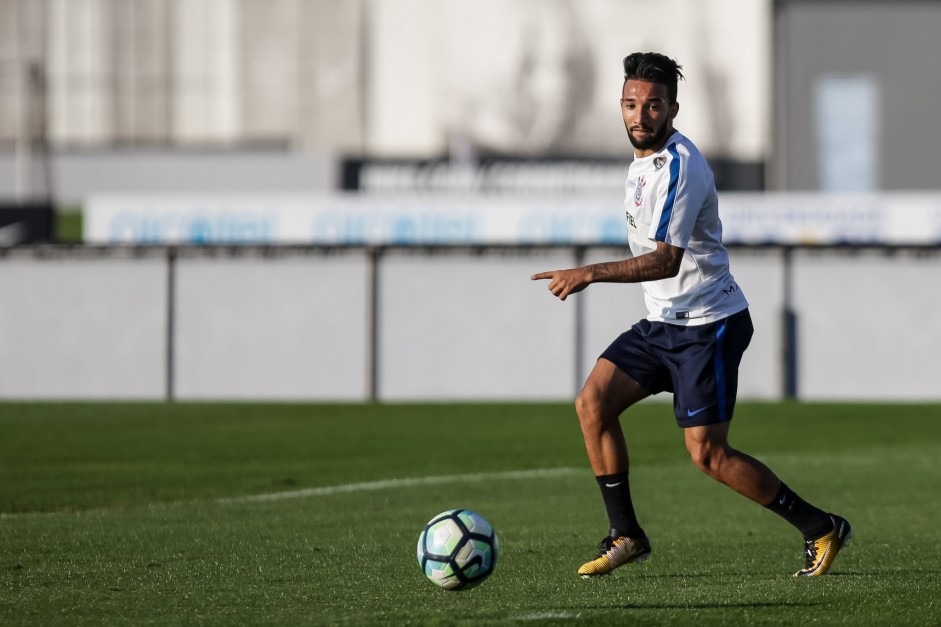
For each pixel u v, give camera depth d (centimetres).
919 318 6238
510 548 2388
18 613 1789
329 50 17638
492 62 17238
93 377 6488
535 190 16350
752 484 1967
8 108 18088
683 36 16738
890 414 5619
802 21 16712
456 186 16525
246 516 2867
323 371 6412
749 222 9175
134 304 6469
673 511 2955
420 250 6384
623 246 6297
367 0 17538
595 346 6319
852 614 1739
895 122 16588
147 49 18100
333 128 17662
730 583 2000
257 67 17862
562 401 6247
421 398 6375
